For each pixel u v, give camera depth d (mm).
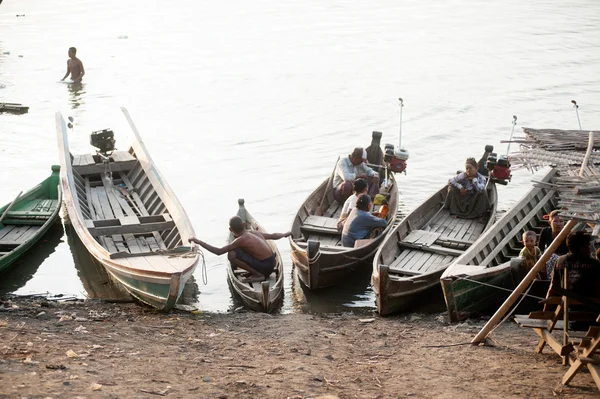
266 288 10781
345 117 23578
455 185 14250
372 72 29812
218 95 26703
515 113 23625
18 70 30625
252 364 7656
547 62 31172
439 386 6949
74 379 6512
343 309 11594
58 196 15133
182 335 9008
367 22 42375
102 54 34062
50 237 14742
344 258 12211
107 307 10898
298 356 8125
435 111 24031
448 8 47750
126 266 10641
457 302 10125
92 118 23891
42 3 51188
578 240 7348
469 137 21406
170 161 19719
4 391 6008
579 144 10930
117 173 16953
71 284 12469
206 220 15555
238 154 20234
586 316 7027
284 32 39438
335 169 15305
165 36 38719
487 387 6902
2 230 14039
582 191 8359
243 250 11828
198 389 6578
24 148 20906
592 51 33344
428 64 31172
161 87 28000
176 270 10344
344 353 8414
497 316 8531
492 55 32844
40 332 8477
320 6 49094
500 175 14883
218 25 42219
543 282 10094
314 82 28312
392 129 22281
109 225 12977
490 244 12094
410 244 12844
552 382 7020
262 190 17469
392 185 15438
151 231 12688
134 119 23797
